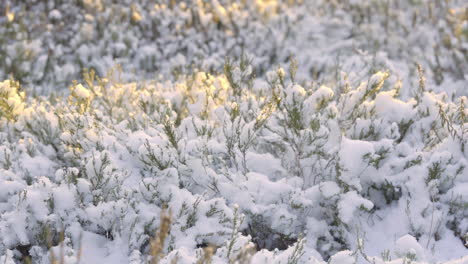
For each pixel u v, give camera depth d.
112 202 2.73
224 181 3.05
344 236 2.86
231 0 7.75
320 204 2.99
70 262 2.48
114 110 4.00
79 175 3.16
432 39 6.72
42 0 7.08
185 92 4.02
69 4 7.05
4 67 5.42
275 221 2.83
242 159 3.23
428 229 2.87
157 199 2.87
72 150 3.25
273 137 3.30
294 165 3.28
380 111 3.55
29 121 3.67
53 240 2.74
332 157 3.13
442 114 3.31
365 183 3.11
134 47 6.45
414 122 3.54
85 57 6.11
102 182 2.91
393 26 7.19
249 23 7.19
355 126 3.40
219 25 7.04
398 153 3.24
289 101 3.26
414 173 3.05
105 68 5.83
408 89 5.12
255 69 6.02
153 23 6.85
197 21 6.98
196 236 2.72
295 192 2.96
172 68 5.81
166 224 1.90
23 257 2.68
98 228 2.79
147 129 3.58
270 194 2.95
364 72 5.03
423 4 7.81
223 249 2.53
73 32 6.57
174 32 6.76
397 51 6.41
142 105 3.80
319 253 2.78
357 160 2.94
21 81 5.43
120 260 2.62
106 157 2.92
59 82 5.49
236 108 3.32
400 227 2.92
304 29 7.40
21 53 5.60
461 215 2.91
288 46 6.78
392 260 2.58
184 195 2.84
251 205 2.86
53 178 3.21
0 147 3.22
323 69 5.97
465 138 3.18
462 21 6.92
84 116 3.37
